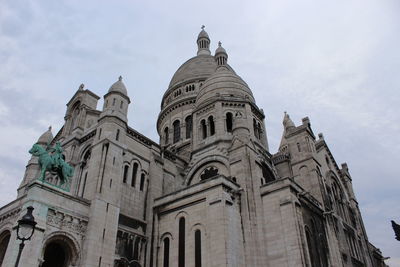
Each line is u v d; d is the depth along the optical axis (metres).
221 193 33.28
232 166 39.16
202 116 50.94
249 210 35.12
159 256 35.31
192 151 48.31
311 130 49.78
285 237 32.72
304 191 37.91
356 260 46.41
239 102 50.03
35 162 48.25
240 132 41.47
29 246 26.36
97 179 34.28
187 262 32.53
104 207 33.25
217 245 30.77
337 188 52.75
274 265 32.28
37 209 28.31
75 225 30.91
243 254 32.41
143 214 38.81
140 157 41.81
